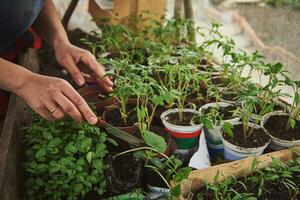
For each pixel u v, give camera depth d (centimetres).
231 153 126
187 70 141
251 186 116
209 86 148
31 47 175
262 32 180
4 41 151
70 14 210
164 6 203
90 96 154
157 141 110
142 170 121
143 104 146
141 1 195
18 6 143
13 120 126
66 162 113
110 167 120
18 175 122
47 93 105
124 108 137
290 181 111
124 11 199
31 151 123
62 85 107
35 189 120
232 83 150
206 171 114
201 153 130
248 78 148
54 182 115
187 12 204
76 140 118
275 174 117
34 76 111
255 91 128
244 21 194
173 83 146
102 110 149
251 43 188
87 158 109
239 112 133
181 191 111
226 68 153
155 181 123
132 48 180
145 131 112
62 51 143
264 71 141
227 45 151
